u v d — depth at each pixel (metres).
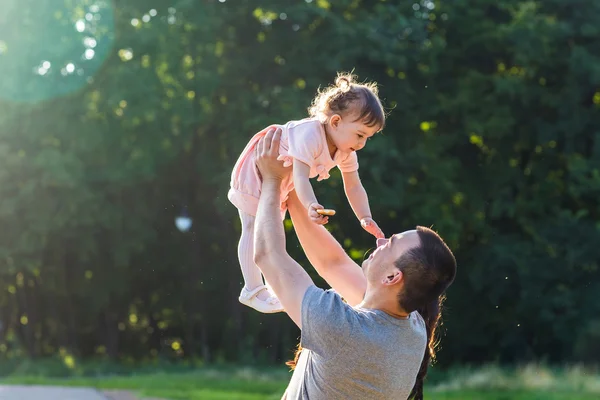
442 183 26.67
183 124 26.23
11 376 24.70
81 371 25.59
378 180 24.61
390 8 26.09
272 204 3.60
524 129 28.31
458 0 27.12
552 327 28.09
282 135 3.78
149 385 18.17
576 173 26.64
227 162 26.09
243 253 3.93
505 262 26.95
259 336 28.20
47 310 28.72
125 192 26.91
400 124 26.64
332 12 27.19
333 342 3.40
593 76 26.34
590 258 26.73
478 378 19.38
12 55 25.67
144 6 26.20
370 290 3.55
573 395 17.61
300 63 26.02
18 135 25.89
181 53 25.81
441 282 3.45
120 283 27.80
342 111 3.85
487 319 28.78
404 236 3.50
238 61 26.45
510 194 28.11
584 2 27.50
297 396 3.54
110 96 24.97
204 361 27.97
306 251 3.95
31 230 25.56
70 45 25.59
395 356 3.46
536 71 28.48
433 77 27.88
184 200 27.83
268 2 25.72
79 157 26.00
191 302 28.69
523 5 27.36
